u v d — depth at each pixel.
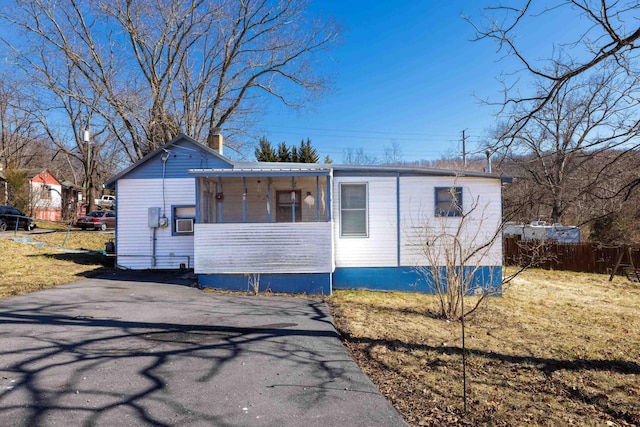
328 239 10.05
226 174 9.98
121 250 12.63
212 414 3.31
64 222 31.61
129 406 3.38
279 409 3.47
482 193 11.12
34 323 5.85
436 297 10.09
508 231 18.53
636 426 3.58
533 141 7.67
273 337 5.71
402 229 11.21
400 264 11.18
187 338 5.47
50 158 47.22
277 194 12.58
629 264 15.57
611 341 6.45
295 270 9.98
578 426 3.54
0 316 6.18
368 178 11.25
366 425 3.26
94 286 9.38
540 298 10.71
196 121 24.14
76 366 4.22
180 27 22.20
